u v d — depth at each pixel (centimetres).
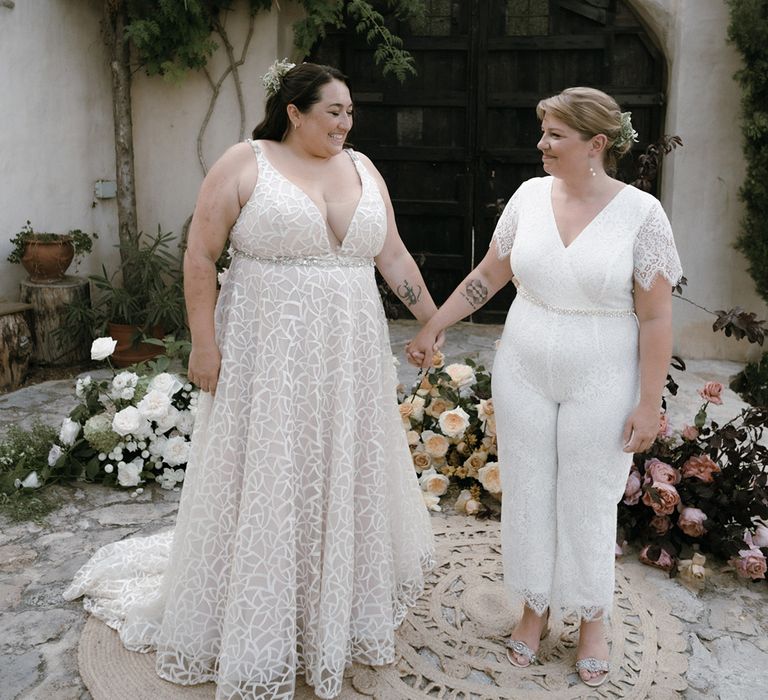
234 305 236
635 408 233
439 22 630
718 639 273
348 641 248
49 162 583
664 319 224
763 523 333
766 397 523
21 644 262
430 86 642
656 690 245
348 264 239
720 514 324
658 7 571
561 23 614
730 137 556
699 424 343
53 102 582
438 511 361
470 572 305
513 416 239
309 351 233
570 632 271
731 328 336
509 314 246
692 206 570
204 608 245
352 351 240
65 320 551
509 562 249
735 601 297
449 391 393
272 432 231
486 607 283
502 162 645
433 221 666
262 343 233
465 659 257
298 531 240
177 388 387
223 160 230
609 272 221
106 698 237
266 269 233
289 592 236
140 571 292
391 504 272
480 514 351
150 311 557
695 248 575
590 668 248
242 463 240
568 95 219
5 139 545
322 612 238
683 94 559
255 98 619
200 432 249
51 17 573
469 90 635
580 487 235
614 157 227
